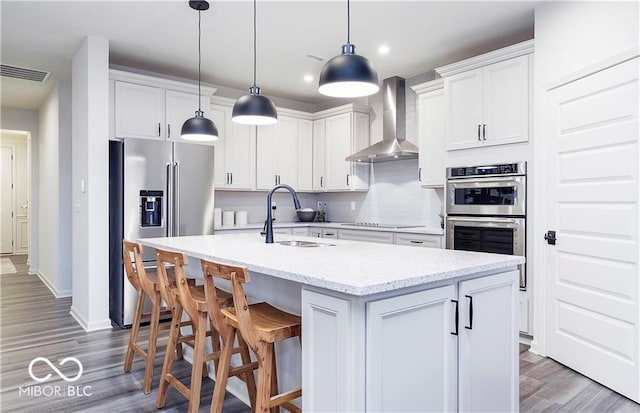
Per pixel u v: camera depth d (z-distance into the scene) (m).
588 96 2.68
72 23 3.50
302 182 5.79
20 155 9.34
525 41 3.48
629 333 2.40
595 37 2.64
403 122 5.00
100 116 3.78
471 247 3.71
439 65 4.54
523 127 3.35
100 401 2.44
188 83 4.62
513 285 1.96
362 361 1.37
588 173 2.68
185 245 2.64
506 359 1.91
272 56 4.31
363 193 5.63
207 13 3.32
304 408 1.57
